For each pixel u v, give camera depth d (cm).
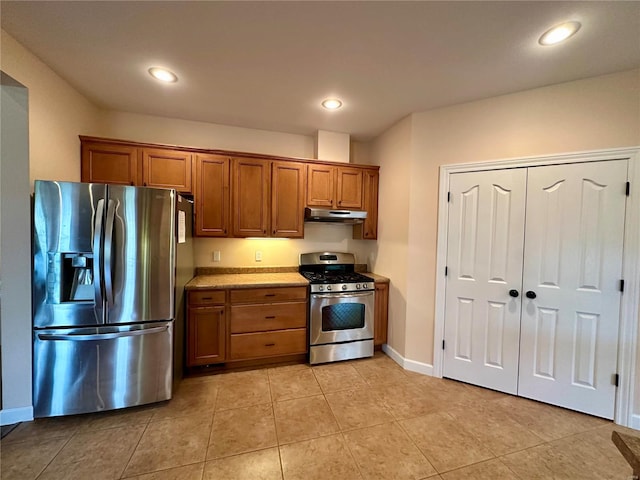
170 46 179
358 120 293
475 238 247
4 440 175
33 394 192
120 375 203
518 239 231
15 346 189
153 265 210
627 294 198
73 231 192
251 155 291
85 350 196
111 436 180
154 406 213
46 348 192
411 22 153
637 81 193
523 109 227
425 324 270
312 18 152
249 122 302
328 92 235
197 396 227
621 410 200
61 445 171
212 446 173
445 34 163
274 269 333
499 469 159
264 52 183
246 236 292
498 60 187
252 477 152
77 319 195
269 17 151
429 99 245
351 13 147
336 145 328
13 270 187
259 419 199
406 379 259
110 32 166
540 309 225
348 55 185
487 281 243
